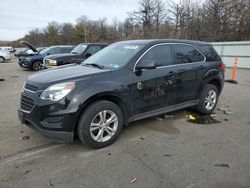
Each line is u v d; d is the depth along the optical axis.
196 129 4.74
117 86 3.92
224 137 4.35
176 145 4.01
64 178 3.06
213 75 5.61
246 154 3.70
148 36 34.38
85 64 4.77
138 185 2.92
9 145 3.99
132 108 4.22
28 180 3.02
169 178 3.06
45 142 4.11
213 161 3.48
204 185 2.93
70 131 3.56
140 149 3.86
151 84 4.40
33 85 3.72
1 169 3.27
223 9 26.75
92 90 3.65
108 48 5.16
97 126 3.81
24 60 15.48
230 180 3.02
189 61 5.19
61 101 3.48
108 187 2.89
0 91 8.40
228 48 18.33
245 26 25.12
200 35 27.55
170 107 4.88
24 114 3.77
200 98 5.48
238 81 11.31
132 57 4.27
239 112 5.96
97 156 3.63
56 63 10.38
